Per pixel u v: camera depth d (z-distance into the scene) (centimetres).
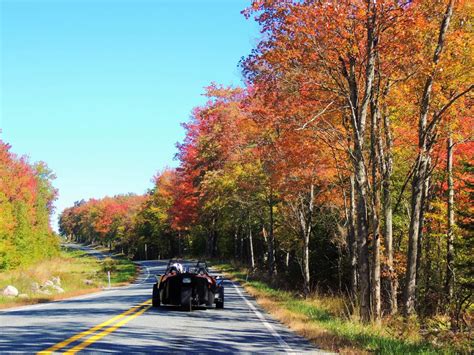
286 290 2911
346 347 902
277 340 1031
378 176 1752
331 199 2511
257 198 3544
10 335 955
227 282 3656
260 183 3203
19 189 7294
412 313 1561
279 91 1720
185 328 1154
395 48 1480
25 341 873
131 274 5294
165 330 1099
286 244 3928
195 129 5144
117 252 14050
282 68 1591
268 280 3394
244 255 6706
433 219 2245
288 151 1964
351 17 1422
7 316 1384
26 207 7081
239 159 3422
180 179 5988
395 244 2564
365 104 1498
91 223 17938
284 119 1833
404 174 2361
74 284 3681
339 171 2120
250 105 2514
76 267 6375
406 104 1753
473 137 1744
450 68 1548
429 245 2439
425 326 1377
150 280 4594
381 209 2002
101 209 16425
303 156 1927
